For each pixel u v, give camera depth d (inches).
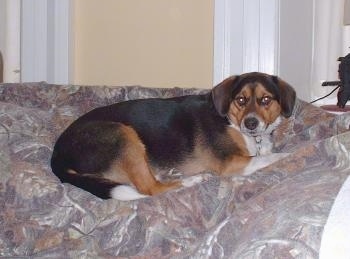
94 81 83.0
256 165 61.1
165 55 80.7
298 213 30.5
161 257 43.1
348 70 71.4
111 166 58.6
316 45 82.8
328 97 82.6
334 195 31.3
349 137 42.2
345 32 81.5
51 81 81.3
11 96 67.0
